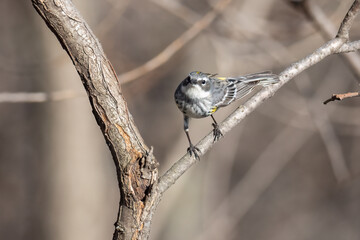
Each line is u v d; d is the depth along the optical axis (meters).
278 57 13.84
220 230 16.77
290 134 18.64
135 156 5.02
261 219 20.28
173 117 18.98
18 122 20.53
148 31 19.25
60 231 14.42
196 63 15.35
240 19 13.58
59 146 14.27
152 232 14.74
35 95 9.77
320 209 20.16
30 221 18.45
